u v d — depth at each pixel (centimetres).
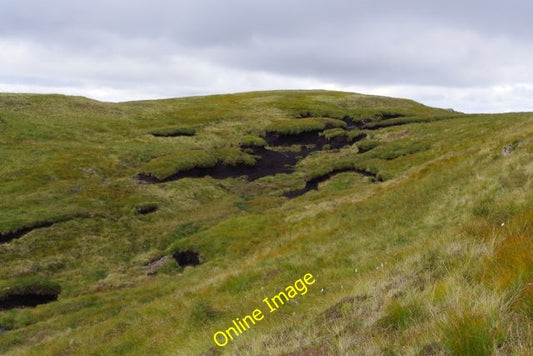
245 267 2425
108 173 5675
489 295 629
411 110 10244
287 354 793
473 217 1725
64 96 9056
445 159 3341
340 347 687
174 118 8906
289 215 3834
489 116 7425
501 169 2103
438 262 975
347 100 11325
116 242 4119
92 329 2173
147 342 1627
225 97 12206
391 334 690
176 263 3675
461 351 537
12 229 3866
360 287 1072
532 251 738
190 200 5312
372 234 2169
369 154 6141
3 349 2358
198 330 1512
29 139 6512
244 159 6725
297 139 8031
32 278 3247
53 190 4875
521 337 529
